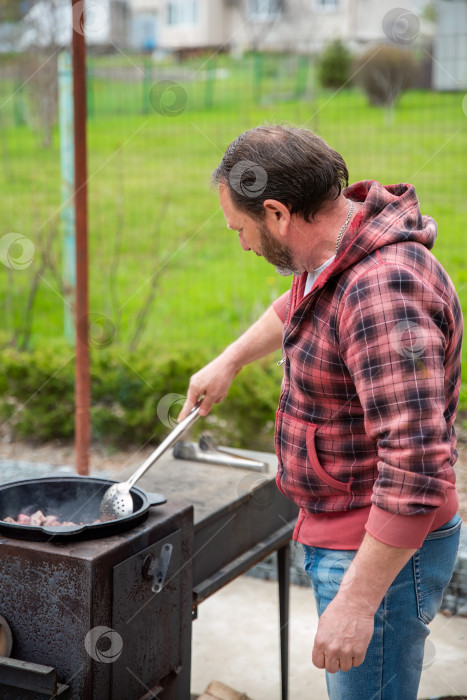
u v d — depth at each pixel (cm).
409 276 99
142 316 459
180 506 130
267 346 151
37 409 367
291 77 945
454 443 112
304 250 111
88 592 107
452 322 104
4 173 746
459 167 652
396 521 97
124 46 991
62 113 410
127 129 873
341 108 843
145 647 121
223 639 224
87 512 139
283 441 118
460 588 231
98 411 349
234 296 513
